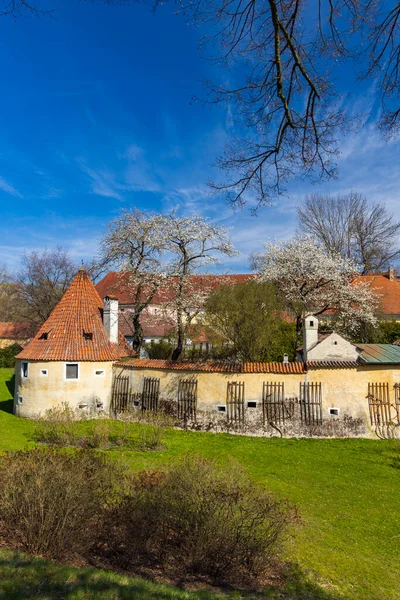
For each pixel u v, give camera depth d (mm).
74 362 21047
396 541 10070
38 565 6469
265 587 7531
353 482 13977
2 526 7848
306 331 20328
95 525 7910
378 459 16359
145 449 16188
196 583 7387
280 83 6012
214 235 25281
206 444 17609
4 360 42656
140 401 21188
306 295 29484
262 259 33250
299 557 8883
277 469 14922
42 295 46562
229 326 20062
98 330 22703
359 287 30094
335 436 18984
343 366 19188
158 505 7945
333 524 10797
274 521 8070
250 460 15750
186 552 7945
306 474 14547
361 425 19031
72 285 24000
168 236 24719
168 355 29641
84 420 20719
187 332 24812
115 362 22188
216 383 19984
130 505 8023
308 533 10117
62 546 7348
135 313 26562
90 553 7742
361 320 29719
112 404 21734
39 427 18094
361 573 8469
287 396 19438
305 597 7285
